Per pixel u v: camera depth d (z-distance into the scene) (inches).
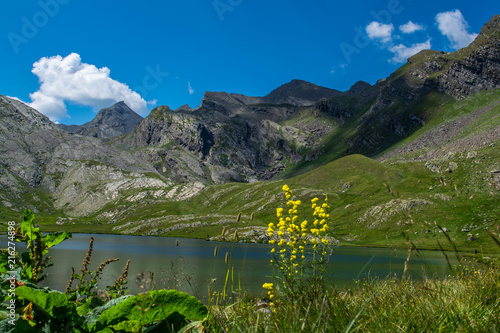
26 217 115.9
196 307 113.3
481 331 118.3
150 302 104.8
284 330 119.9
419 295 170.2
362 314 138.5
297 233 178.1
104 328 104.0
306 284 160.7
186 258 2842.0
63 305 102.2
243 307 169.6
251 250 3799.2
